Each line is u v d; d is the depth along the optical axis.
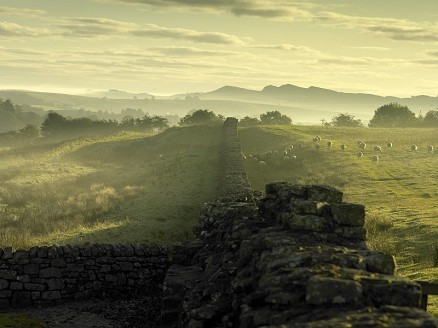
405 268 18.36
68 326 13.54
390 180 43.62
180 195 38.22
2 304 15.22
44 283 15.54
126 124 178.88
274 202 11.84
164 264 16.70
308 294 6.21
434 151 57.62
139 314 14.22
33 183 50.31
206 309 8.77
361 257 7.50
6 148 86.88
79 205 36.50
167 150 71.94
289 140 69.56
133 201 36.53
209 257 13.41
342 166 50.28
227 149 53.62
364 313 5.69
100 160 69.94
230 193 22.88
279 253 7.99
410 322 5.36
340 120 160.25
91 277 16.06
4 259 15.37
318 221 9.22
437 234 23.03
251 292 7.88
